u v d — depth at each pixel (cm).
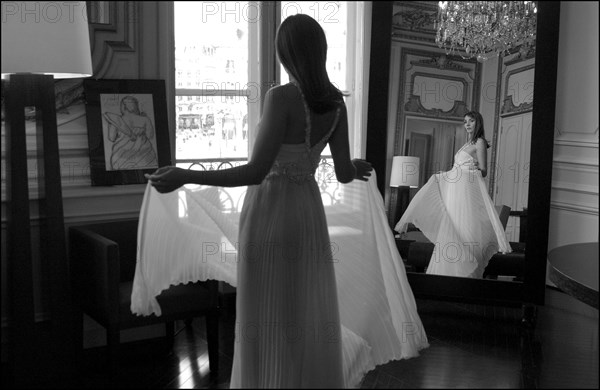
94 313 368
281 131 288
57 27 338
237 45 484
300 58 287
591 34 524
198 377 374
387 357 364
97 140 403
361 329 358
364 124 559
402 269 370
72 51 343
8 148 352
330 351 310
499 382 371
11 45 329
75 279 389
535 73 436
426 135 471
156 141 421
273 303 300
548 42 431
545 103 436
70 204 401
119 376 375
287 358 303
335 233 358
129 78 416
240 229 306
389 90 476
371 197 357
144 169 417
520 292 455
